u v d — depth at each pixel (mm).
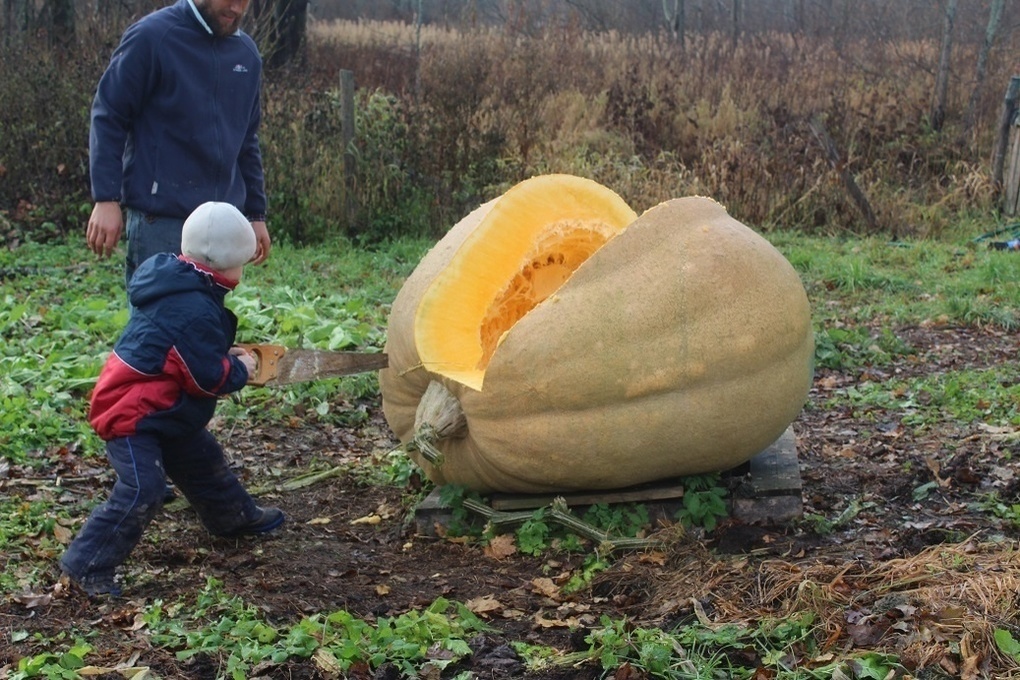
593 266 4715
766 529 4988
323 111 13555
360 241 12945
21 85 12984
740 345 4695
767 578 4328
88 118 12922
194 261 4508
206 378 4453
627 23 29500
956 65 19422
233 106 5742
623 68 18734
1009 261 11414
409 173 13539
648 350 4645
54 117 12867
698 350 4664
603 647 3785
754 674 3600
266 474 6082
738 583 4312
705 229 4840
